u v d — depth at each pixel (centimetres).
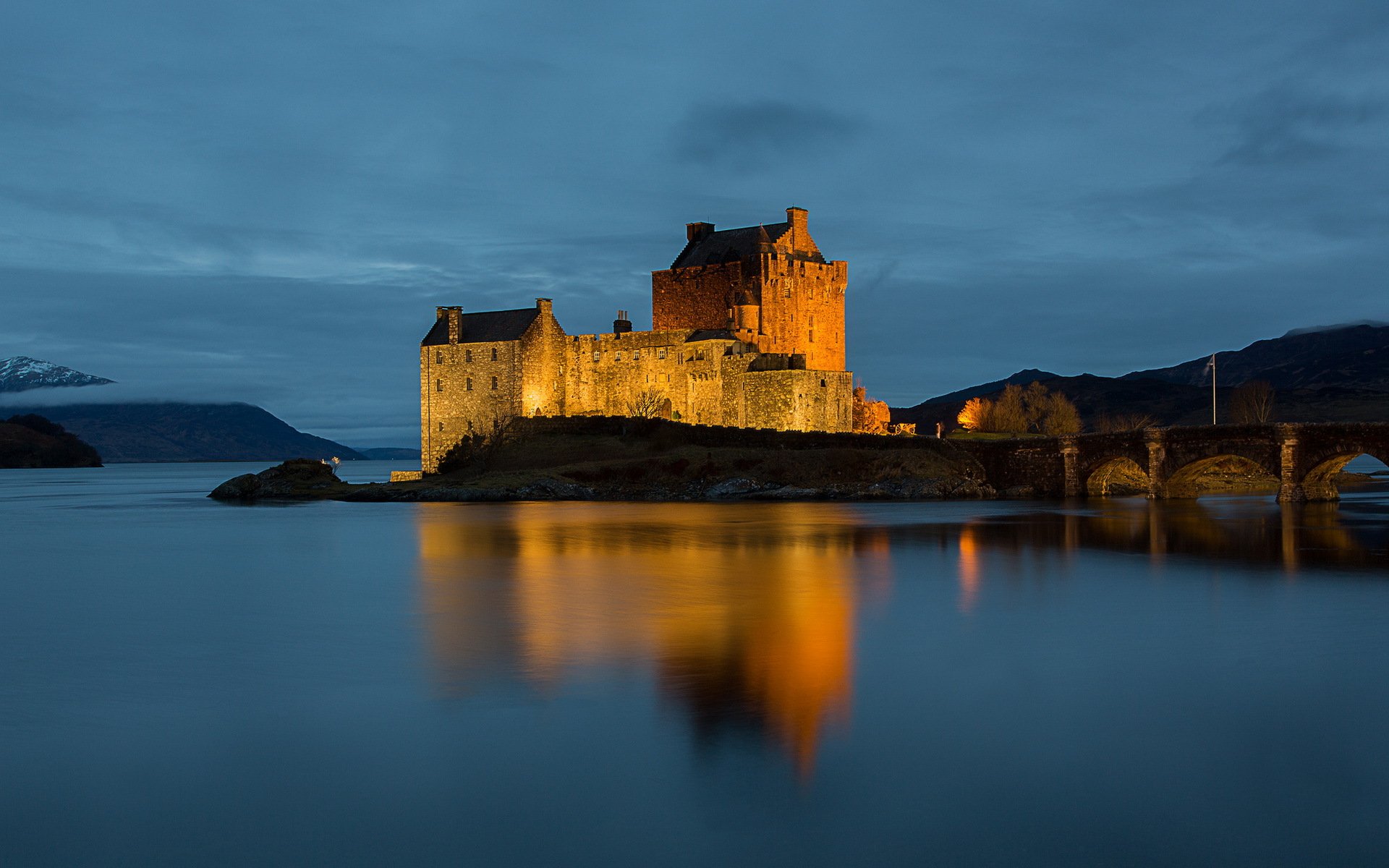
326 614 5812
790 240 17112
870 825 2858
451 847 2762
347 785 3152
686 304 17400
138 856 2731
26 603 6272
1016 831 2834
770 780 3172
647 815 2920
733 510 12156
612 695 4003
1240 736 3519
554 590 6481
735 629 5238
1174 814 2922
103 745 3519
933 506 12412
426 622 5522
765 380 14788
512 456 15575
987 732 3556
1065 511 11706
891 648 4772
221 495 17212
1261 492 15212
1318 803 2995
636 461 14512
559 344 16650
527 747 3438
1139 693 4012
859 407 17212
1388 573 6875
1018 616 5516
